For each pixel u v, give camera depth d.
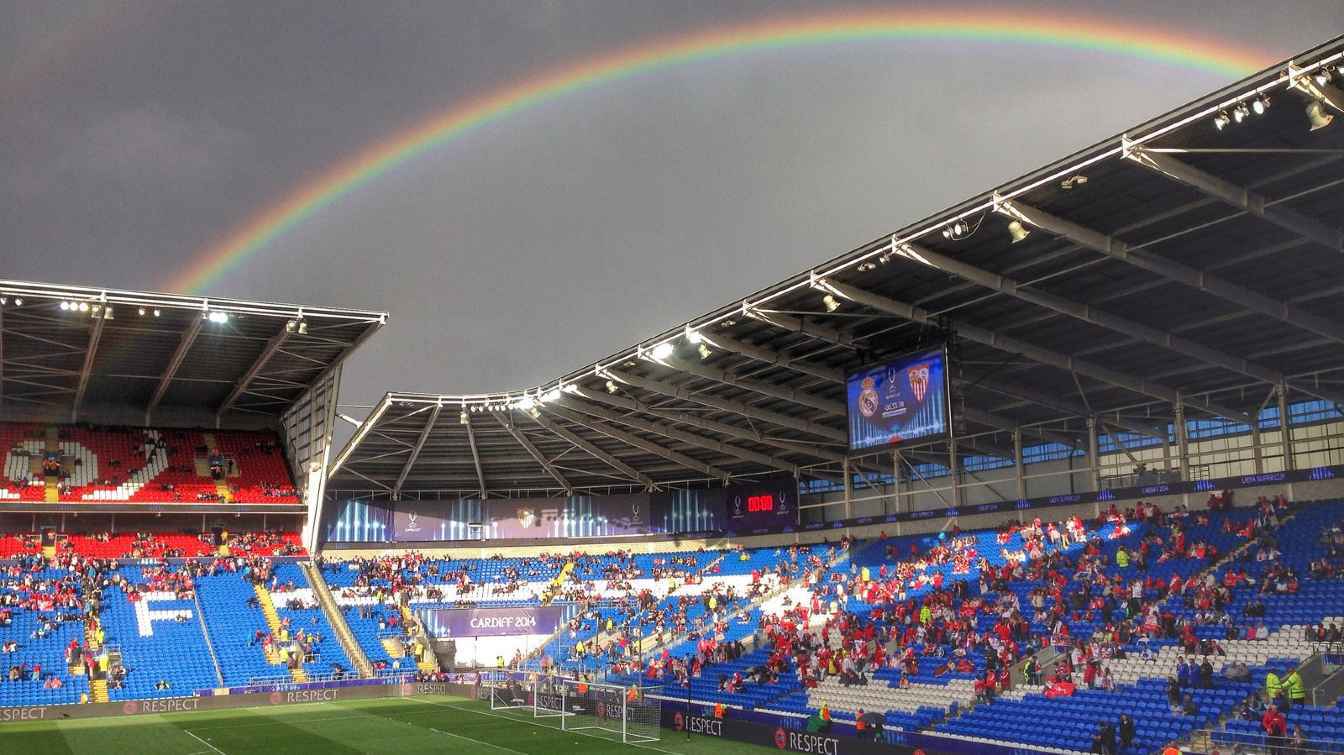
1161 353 47.41
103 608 66.75
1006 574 54.72
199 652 64.62
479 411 66.75
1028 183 32.22
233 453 81.19
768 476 78.88
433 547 83.56
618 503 84.44
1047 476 59.50
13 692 56.59
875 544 68.00
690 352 52.56
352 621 72.62
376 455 76.19
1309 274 36.97
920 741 38.12
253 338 61.75
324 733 48.00
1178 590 45.88
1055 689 41.06
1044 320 44.34
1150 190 32.34
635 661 65.50
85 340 59.88
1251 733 33.06
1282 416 48.12
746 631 65.75
